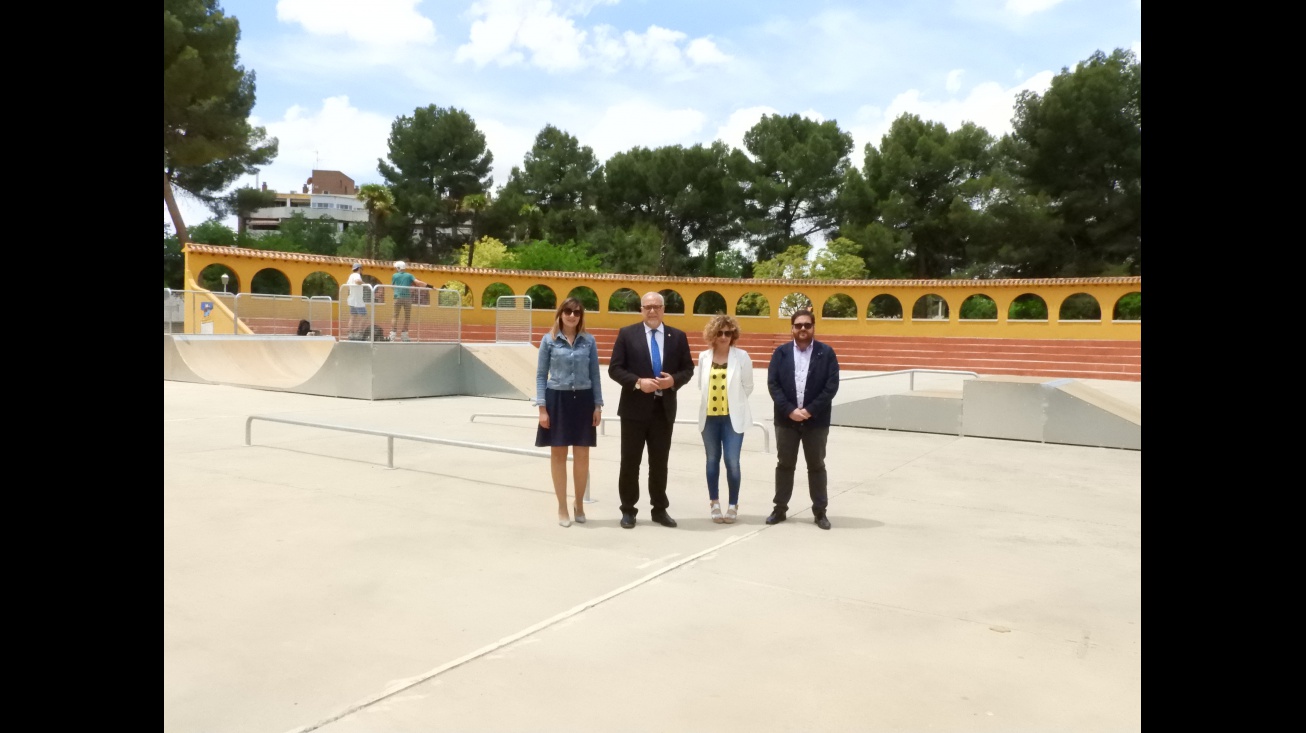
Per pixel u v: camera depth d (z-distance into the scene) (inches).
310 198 4810.5
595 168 2235.5
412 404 586.2
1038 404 454.9
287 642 148.6
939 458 394.9
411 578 187.9
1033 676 140.1
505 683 132.7
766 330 1386.6
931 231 1823.3
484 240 1925.4
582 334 242.7
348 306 624.1
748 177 1987.0
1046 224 1540.4
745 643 152.4
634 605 172.7
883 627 162.7
